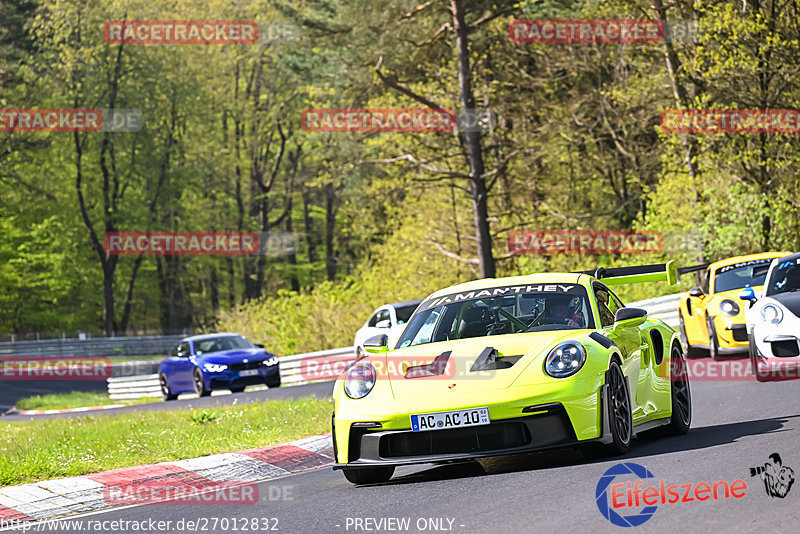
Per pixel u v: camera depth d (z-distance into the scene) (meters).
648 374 18.66
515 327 17.97
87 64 135.50
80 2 134.88
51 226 144.12
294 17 72.94
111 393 70.00
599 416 15.88
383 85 75.75
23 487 19.31
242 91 156.62
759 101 57.66
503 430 15.60
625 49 74.62
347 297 75.50
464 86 72.12
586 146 89.25
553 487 14.21
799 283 28.16
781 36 56.53
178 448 24.22
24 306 148.75
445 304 19.05
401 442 16.09
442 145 80.06
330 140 77.81
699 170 62.75
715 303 34.50
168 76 141.88
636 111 80.12
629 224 91.81
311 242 169.62
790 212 56.97
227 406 36.91
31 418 45.69
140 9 137.00
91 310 154.75
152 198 150.62
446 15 75.75
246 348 54.38
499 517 12.59
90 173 146.88
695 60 61.09
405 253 84.81
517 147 79.44
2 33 130.75
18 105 138.38
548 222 80.69
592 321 17.72
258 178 159.38
